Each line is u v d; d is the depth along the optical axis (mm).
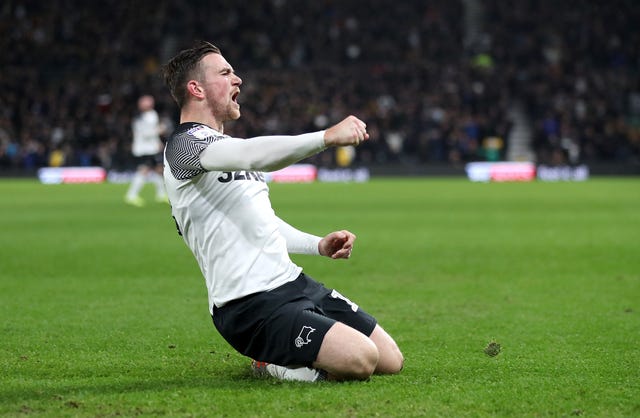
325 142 6562
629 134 53375
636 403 6781
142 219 26312
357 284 14156
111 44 60594
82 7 62250
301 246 7875
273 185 46031
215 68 7430
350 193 38812
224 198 7285
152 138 33094
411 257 17516
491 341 9625
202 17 61281
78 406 6680
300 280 7527
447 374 7863
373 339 7711
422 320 11039
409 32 59812
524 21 59938
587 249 18703
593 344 9414
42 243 20047
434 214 27672
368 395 6914
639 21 59875
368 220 25578
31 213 28641
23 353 9016
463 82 55562
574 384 7438
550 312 11539
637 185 44656
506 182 48344
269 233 7379
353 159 52844
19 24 61219
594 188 42219
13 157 52531
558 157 52375
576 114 54469
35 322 10883
